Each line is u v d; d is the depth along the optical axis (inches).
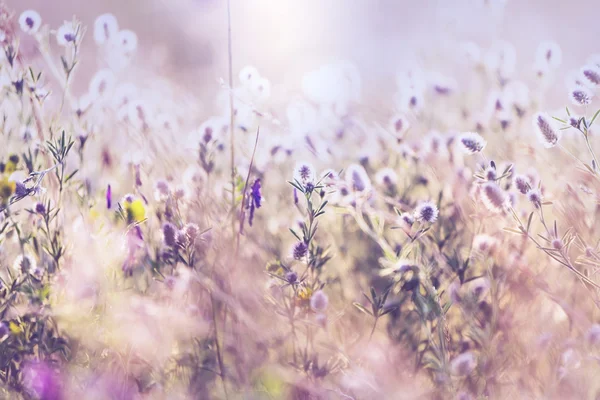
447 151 44.8
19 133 44.4
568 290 41.7
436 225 42.4
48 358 39.9
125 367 40.1
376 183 45.4
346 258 44.1
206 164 43.4
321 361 41.6
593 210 42.3
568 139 44.8
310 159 48.4
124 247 41.1
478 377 39.8
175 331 40.8
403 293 41.6
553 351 39.9
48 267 41.2
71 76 44.7
